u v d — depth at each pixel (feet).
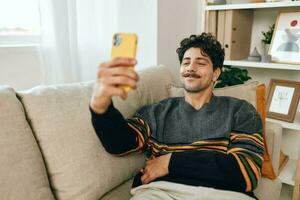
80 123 3.42
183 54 3.94
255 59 5.96
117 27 5.73
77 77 5.15
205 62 3.74
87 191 3.28
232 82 5.52
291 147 6.76
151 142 3.78
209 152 3.35
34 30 4.97
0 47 4.40
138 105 4.22
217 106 3.77
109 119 3.13
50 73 4.73
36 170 2.99
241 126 3.58
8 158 2.79
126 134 3.42
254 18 6.66
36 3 4.66
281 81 5.96
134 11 5.89
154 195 3.26
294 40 5.62
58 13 4.57
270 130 4.13
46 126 3.24
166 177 3.44
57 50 4.68
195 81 3.70
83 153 3.33
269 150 4.10
